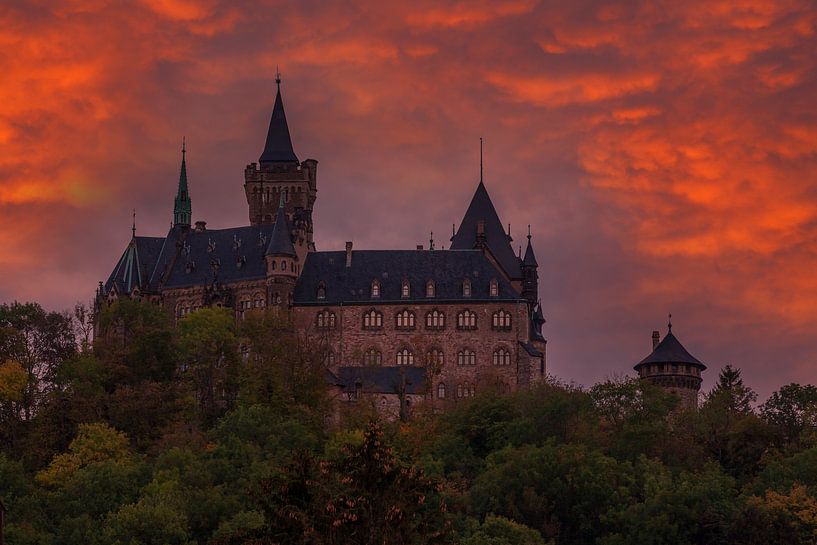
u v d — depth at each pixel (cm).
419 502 10256
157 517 16012
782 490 18325
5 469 18550
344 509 9912
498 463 19525
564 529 18075
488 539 15888
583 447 19412
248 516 15750
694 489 17975
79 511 17388
